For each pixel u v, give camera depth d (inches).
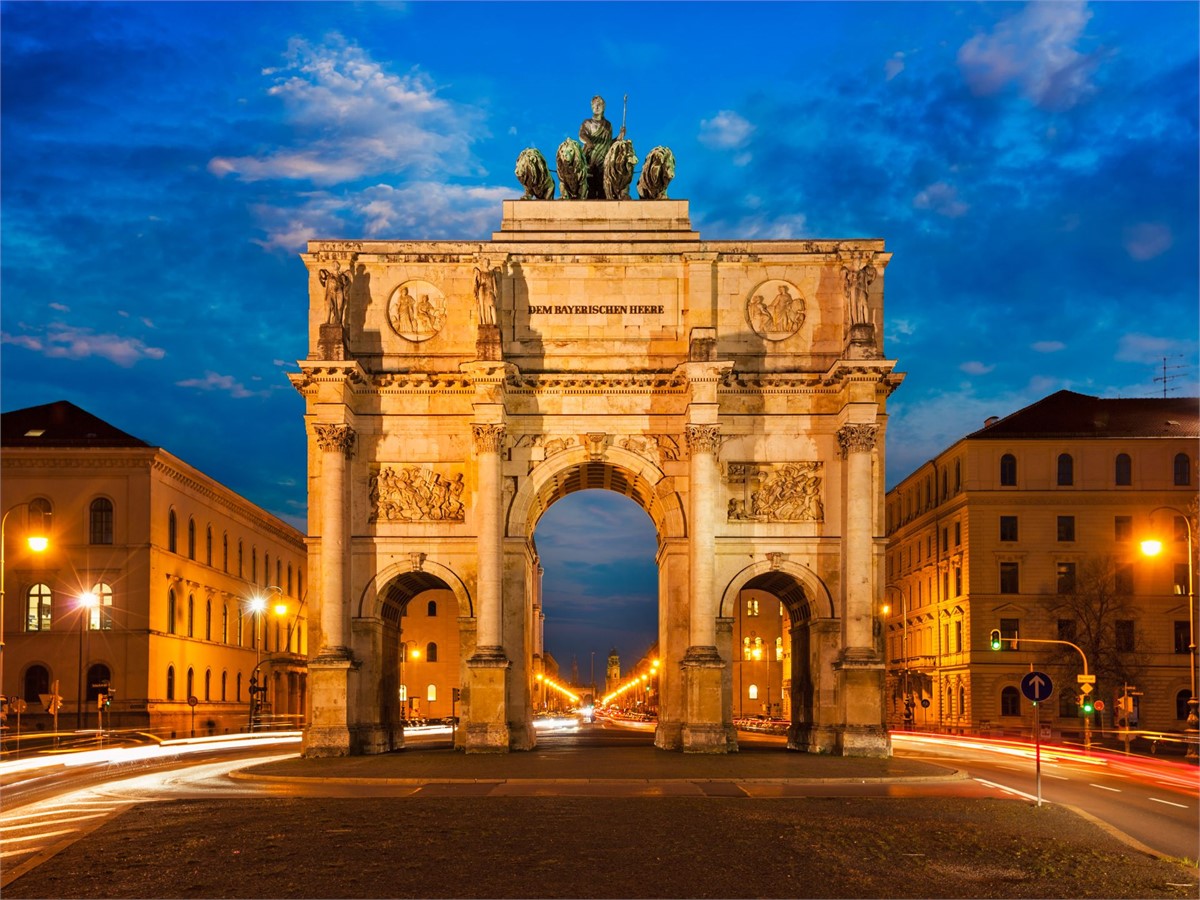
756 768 1716.3
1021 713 3575.3
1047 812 1219.9
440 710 5487.2
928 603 4156.0
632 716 7135.8
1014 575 3641.7
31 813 1275.8
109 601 3331.7
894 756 2079.2
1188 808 1302.9
